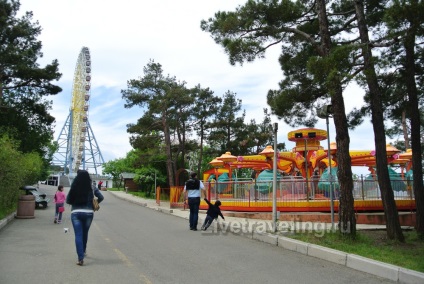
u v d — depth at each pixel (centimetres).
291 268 811
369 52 1088
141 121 3988
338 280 720
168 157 4078
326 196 1770
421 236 1202
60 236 1240
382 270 751
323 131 2403
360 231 1342
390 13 973
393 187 1780
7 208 2009
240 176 4666
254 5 1319
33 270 749
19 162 2175
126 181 6619
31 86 3291
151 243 1104
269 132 4766
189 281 688
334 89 1029
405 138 2825
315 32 1458
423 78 1520
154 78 4066
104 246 1043
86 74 5962
